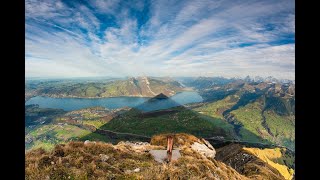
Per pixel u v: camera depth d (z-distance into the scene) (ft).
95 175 27.09
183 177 30.27
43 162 27.50
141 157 37.65
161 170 31.30
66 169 26.55
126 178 27.91
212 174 36.37
